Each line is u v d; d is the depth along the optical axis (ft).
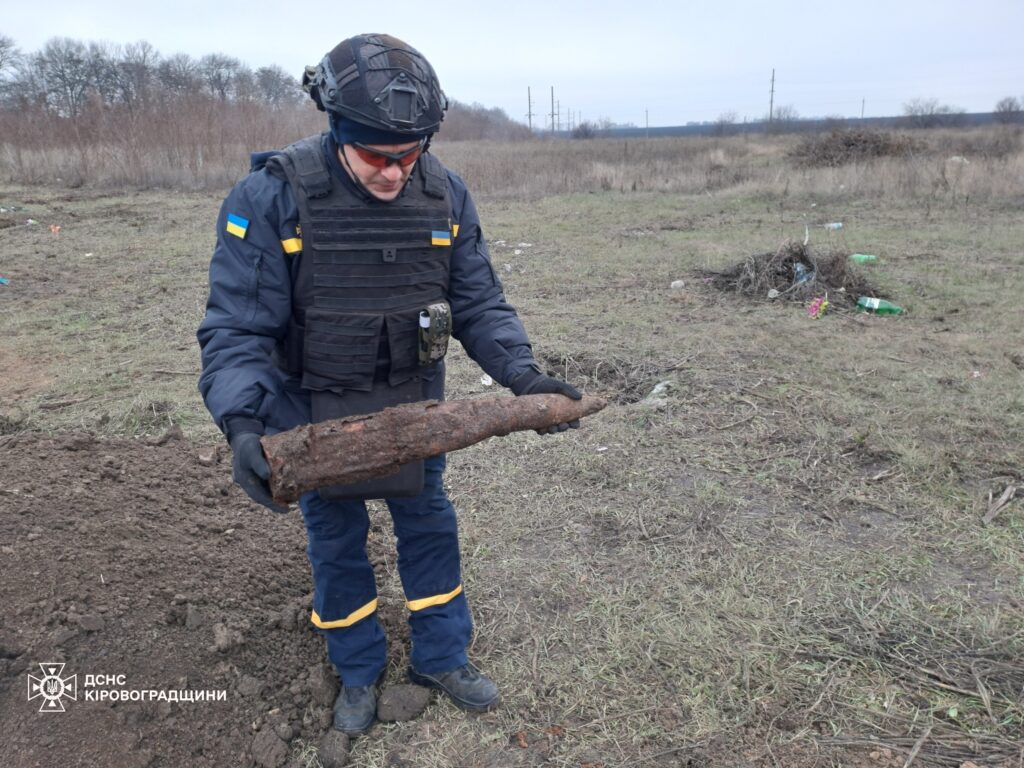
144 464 12.17
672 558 10.96
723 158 86.38
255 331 6.48
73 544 9.02
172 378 18.10
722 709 8.24
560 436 14.85
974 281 27.66
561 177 62.85
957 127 158.51
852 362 19.13
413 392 7.22
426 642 8.25
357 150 6.21
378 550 11.07
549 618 9.73
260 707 7.98
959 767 7.55
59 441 12.42
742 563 10.83
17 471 10.67
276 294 6.51
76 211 47.37
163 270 30.48
